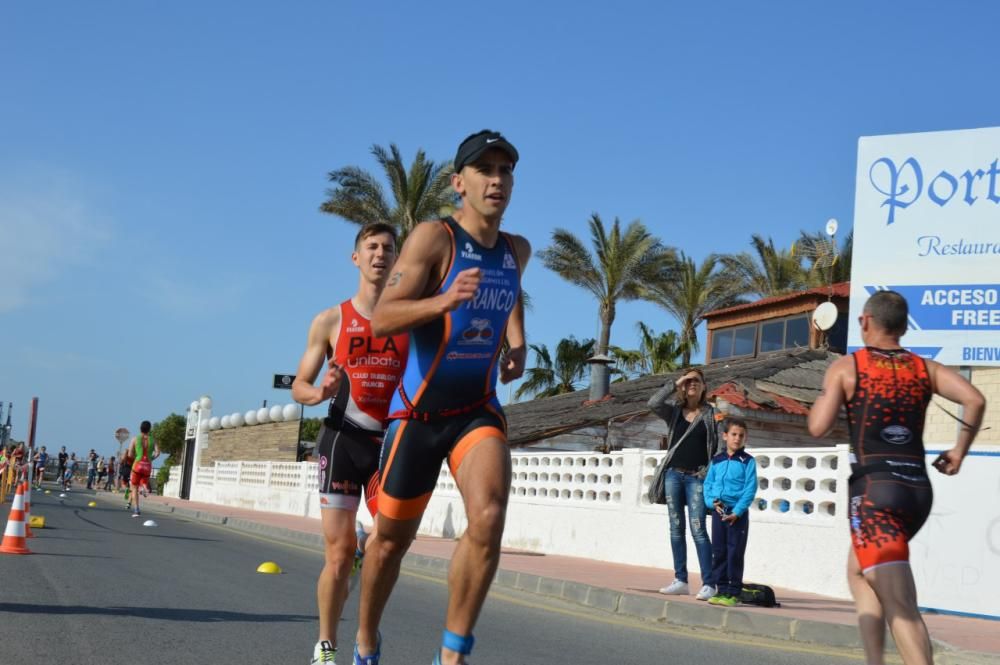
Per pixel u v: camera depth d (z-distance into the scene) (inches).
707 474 391.2
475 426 164.6
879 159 514.3
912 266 502.3
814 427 193.6
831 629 328.8
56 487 1959.9
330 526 211.6
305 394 217.6
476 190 163.5
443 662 157.6
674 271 1843.0
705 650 306.5
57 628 264.2
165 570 436.1
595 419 883.4
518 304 180.7
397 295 160.7
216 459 1647.4
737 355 1162.6
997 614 379.2
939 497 398.3
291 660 242.1
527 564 535.5
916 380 190.5
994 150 492.7
